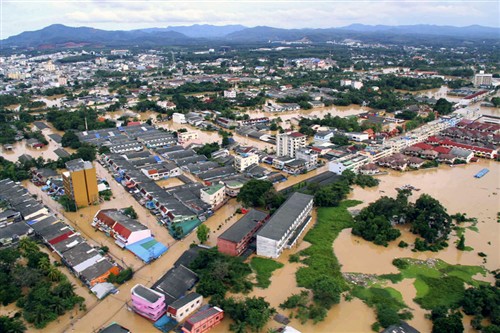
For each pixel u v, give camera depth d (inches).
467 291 3796.8
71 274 4320.9
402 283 4143.7
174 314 3570.4
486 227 5290.4
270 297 3912.4
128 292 4037.9
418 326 3521.2
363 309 3762.3
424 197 5433.1
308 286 4052.7
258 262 4498.0
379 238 4896.7
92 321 3619.6
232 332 3449.8
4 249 4429.1
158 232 5241.1
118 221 5118.1
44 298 3700.8
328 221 5452.8
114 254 4722.0
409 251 4763.8
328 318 3636.8
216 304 3695.9
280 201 5649.6
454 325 3304.6
